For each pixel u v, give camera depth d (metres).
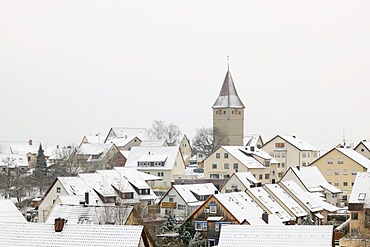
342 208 120.44
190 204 103.75
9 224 52.91
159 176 150.12
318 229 53.47
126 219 75.19
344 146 177.88
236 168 147.75
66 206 76.12
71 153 174.00
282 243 53.09
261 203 97.75
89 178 109.06
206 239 87.38
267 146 174.88
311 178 132.88
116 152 175.50
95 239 49.62
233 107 196.00
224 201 88.62
